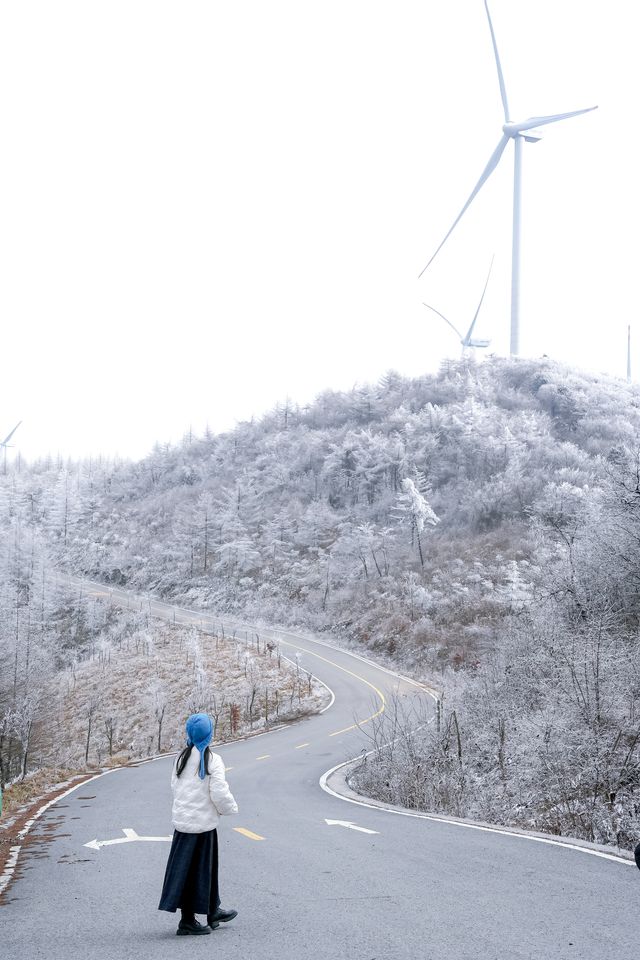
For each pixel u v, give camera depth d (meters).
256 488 126.12
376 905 6.75
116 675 65.88
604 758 15.07
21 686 50.47
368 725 39.00
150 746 42.59
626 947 5.28
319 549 98.56
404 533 93.19
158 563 114.31
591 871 8.23
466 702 24.50
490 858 9.21
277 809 16.31
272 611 85.75
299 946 5.46
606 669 17.20
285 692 53.34
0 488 161.62
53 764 44.03
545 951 5.20
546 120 127.38
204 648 71.00
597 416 116.06
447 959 5.04
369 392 138.25
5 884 8.60
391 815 14.95
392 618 69.88
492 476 95.44
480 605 64.50
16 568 102.19
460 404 123.94
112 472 174.38
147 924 6.39
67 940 5.92
